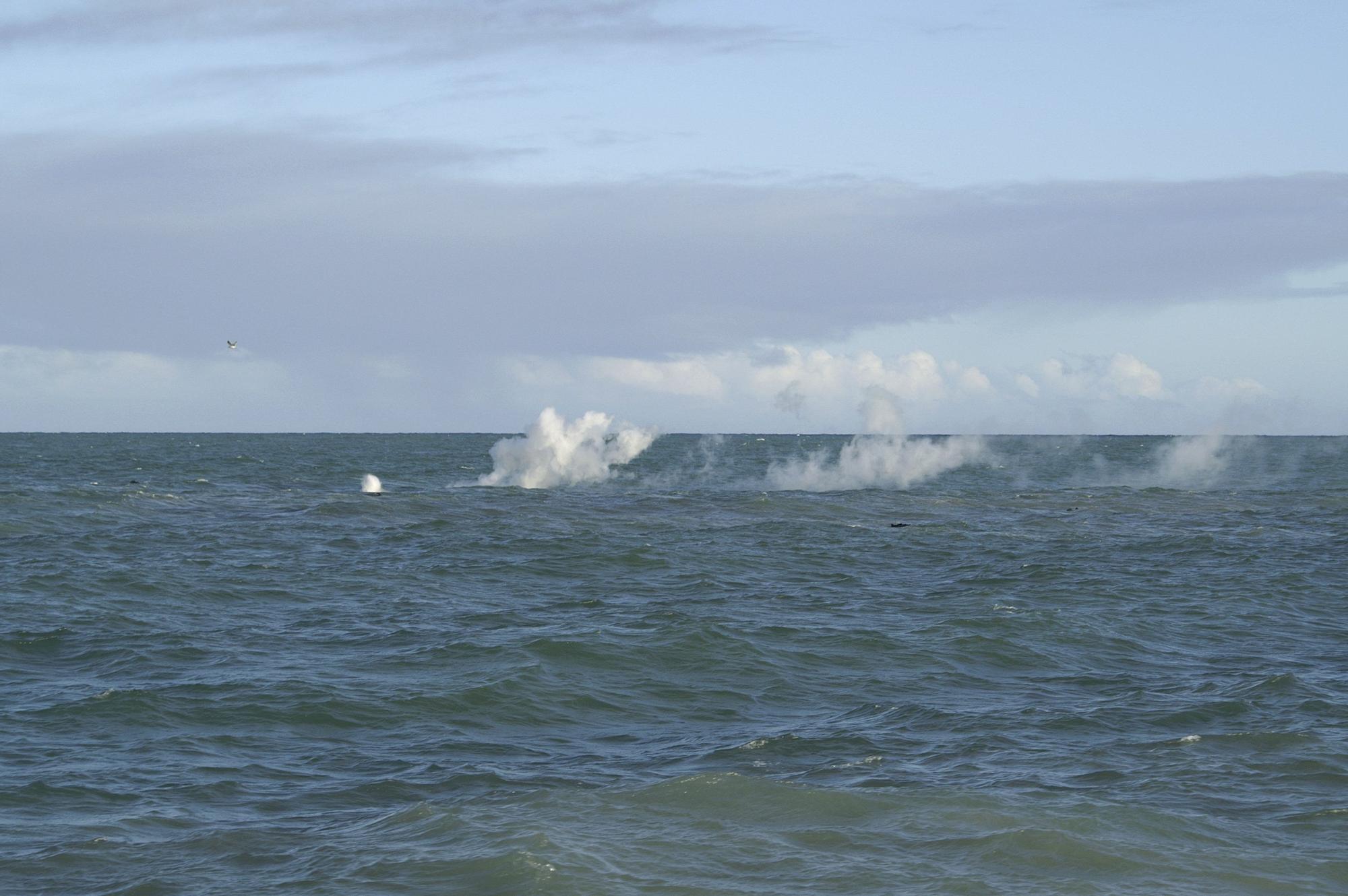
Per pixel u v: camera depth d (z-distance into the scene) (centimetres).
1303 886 2173
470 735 3203
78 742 3056
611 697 3628
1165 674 3991
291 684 3638
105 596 5291
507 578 6122
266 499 10175
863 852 2295
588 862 2214
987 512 9756
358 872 2195
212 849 2328
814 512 9575
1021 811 2500
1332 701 3509
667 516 9162
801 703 3612
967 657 4212
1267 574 6341
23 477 14000
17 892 2128
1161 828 2420
